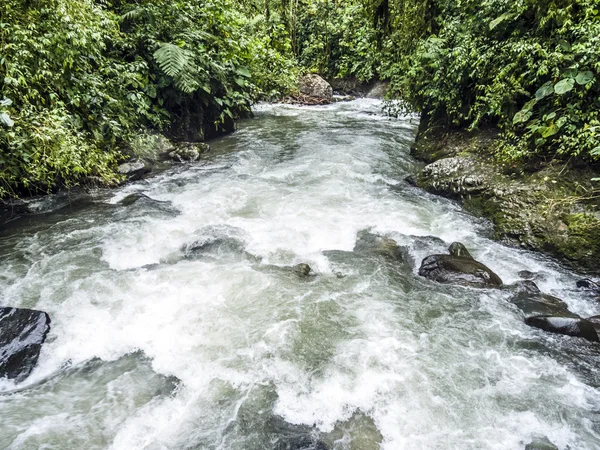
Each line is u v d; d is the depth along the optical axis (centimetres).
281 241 405
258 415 216
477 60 515
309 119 1050
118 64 579
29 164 399
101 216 441
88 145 483
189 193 522
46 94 448
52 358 251
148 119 659
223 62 809
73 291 310
